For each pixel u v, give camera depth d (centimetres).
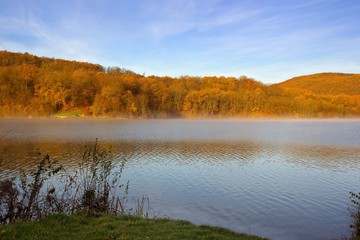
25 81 10638
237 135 5528
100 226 928
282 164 2808
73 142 4072
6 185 1056
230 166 2686
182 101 12688
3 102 10075
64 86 10769
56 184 1805
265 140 4769
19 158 2742
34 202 1174
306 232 1288
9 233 814
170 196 1758
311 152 3569
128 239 817
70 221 960
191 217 1436
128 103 11012
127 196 1734
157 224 1016
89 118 10238
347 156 3294
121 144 4031
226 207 1587
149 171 2416
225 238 937
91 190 1202
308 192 1889
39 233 830
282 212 1533
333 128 7612
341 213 1530
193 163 2795
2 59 12825
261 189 1945
